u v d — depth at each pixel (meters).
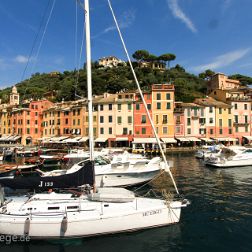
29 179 12.71
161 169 22.59
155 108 62.62
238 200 19.00
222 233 13.17
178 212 13.80
